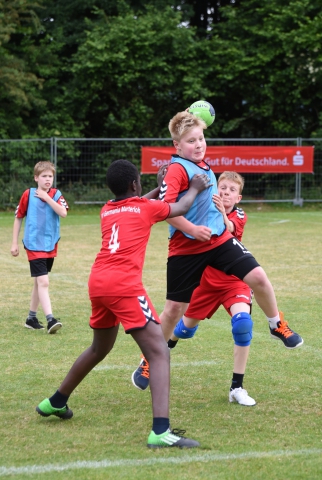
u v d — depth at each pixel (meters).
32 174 28.45
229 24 32.91
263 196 29.66
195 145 5.74
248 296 5.93
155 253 15.62
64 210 8.64
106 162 29.61
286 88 31.47
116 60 30.30
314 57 30.67
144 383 5.70
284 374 6.62
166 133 32.16
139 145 30.09
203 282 6.02
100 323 5.01
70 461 4.42
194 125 5.75
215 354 7.40
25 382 6.32
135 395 6.00
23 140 27.19
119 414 5.47
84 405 5.71
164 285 11.59
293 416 5.41
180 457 4.50
